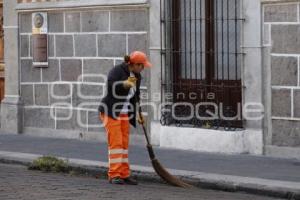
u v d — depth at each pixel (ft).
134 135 53.11
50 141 55.31
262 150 47.57
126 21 53.31
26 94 59.52
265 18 46.96
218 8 49.62
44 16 57.82
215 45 49.90
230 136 48.06
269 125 47.19
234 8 48.78
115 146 40.06
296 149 46.06
